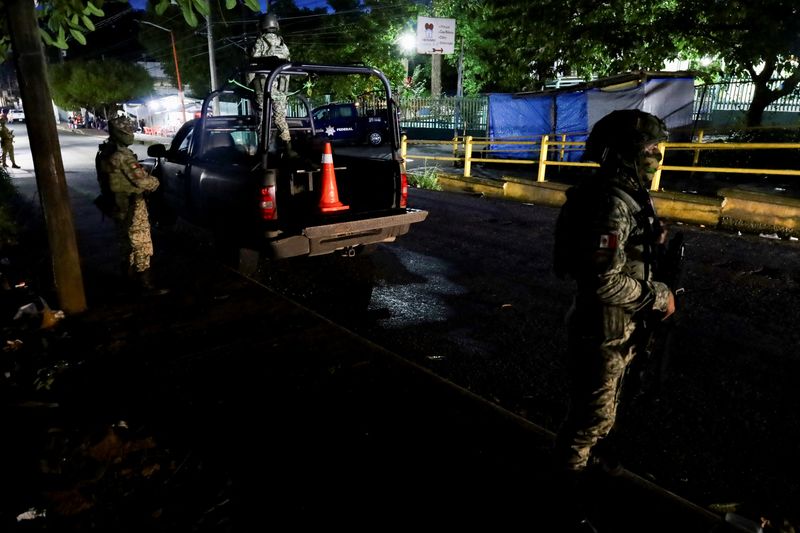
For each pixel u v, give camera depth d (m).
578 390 2.04
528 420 3.01
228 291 4.94
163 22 34.75
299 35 32.03
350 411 2.98
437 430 2.80
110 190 4.60
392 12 31.28
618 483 2.39
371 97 27.97
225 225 5.63
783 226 6.94
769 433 2.97
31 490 2.37
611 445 2.87
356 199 6.04
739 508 2.39
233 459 2.59
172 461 2.57
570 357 2.08
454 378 3.59
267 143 4.91
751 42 11.74
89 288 5.09
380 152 20.88
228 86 6.44
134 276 4.81
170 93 47.62
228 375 3.40
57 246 4.30
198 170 6.01
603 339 1.91
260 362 3.56
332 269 6.15
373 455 2.61
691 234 7.23
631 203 1.84
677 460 2.75
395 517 2.21
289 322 4.22
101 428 2.82
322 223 5.17
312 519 2.20
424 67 36.75
